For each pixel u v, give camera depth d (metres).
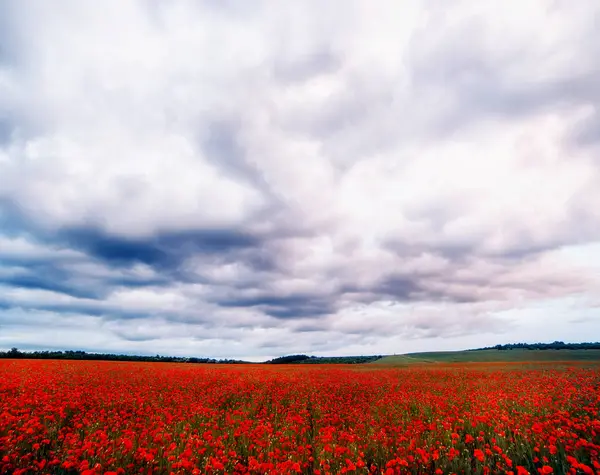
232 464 7.24
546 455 7.06
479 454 6.62
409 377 26.56
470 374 27.28
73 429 9.45
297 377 26.56
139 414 11.66
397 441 8.16
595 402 11.05
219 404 14.55
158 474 6.73
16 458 6.88
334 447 7.87
